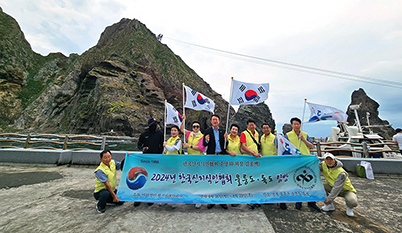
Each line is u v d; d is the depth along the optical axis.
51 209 3.61
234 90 4.72
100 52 79.44
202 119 66.94
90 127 55.44
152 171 4.04
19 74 78.00
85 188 4.99
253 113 55.50
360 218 3.38
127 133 50.59
